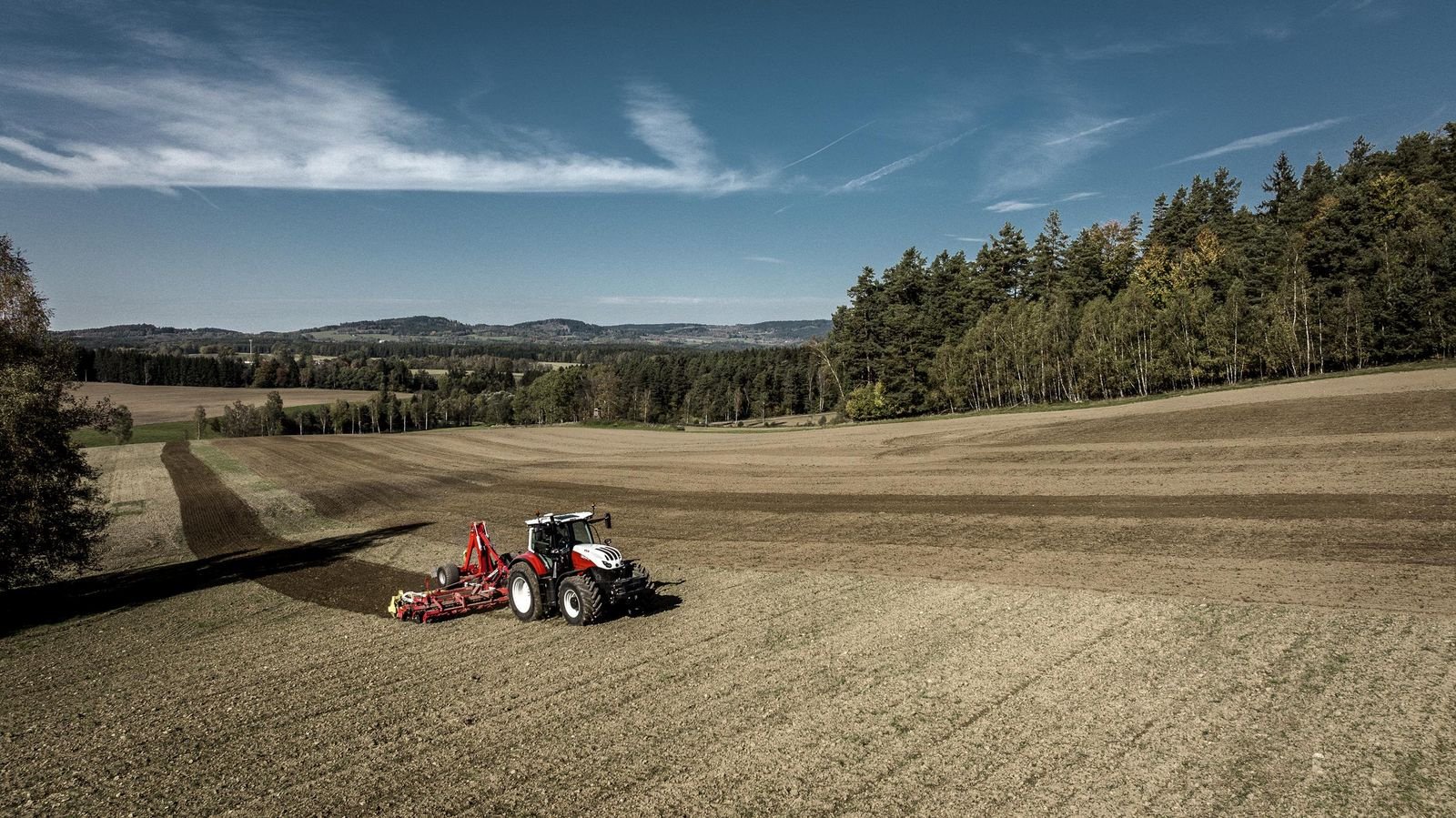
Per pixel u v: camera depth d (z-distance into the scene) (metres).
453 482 41.16
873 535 20.77
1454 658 9.68
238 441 70.25
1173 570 14.87
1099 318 64.31
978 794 7.22
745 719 9.26
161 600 18.73
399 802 7.73
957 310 84.69
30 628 16.89
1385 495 19.20
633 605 14.11
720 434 69.69
